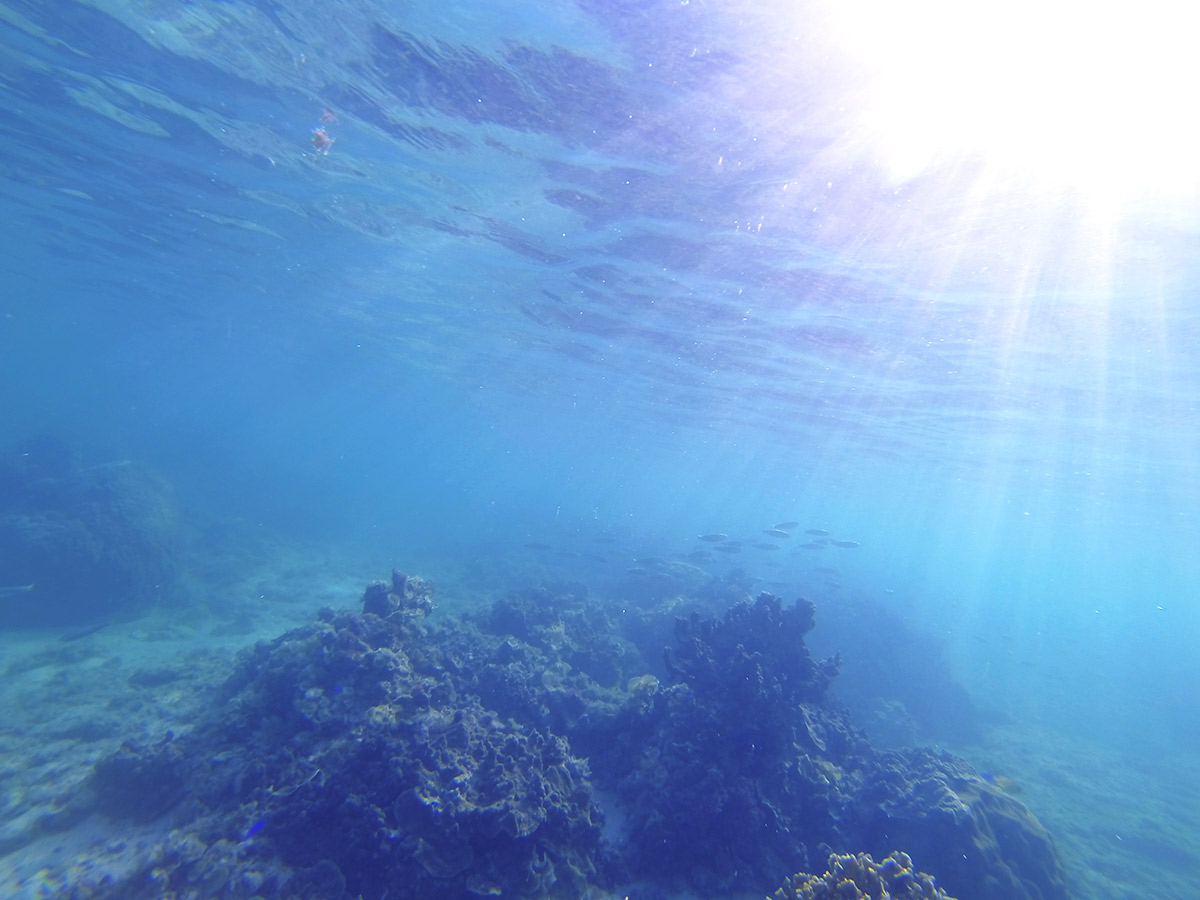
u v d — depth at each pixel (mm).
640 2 7527
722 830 7668
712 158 10383
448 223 16438
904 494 54094
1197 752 22672
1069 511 42844
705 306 17531
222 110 12852
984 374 17594
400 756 6660
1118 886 10758
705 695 9016
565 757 7809
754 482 76375
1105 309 12102
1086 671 40562
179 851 6129
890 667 21641
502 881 5930
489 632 14461
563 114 10242
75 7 10266
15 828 6797
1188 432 19172
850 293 14180
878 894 5516
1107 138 7742
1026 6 6410
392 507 59281
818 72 7910
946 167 8984
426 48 9500
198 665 12062
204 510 30531
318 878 5777
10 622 14555
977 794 8656
